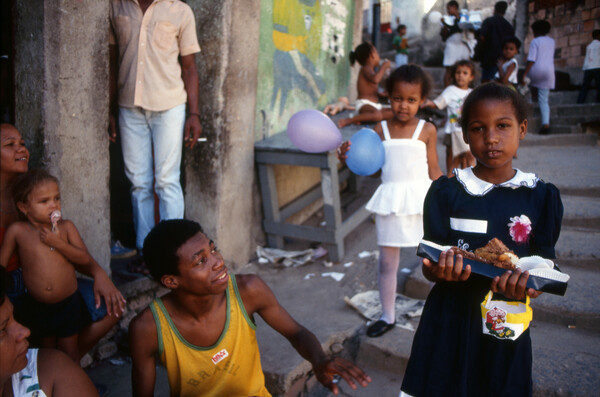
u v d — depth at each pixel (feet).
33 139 9.44
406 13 42.96
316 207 17.76
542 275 4.69
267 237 14.98
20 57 9.35
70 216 9.92
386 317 10.19
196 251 5.63
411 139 9.77
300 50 16.12
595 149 20.98
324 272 13.52
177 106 11.59
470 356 5.33
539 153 20.34
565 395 7.88
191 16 11.52
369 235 15.20
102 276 8.34
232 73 12.77
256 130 14.65
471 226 5.32
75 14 9.48
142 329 5.95
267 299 6.45
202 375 6.14
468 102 5.33
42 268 7.72
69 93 9.58
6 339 4.61
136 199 12.17
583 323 9.80
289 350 9.66
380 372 9.66
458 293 5.55
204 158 12.92
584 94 28.40
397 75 9.56
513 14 36.50
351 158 9.77
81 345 8.57
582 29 32.94
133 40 11.12
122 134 11.89
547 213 5.16
